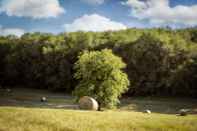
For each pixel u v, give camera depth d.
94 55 65.12
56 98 93.00
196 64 94.88
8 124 28.50
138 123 30.72
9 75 118.75
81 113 37.22
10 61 118.56
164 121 32.31
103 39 114.94
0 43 125.25
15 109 36.47
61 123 29.17
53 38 119.81
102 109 61.25
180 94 95.69
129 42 103.94
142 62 99.06
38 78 114.75
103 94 63.22
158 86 96.44
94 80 64.25
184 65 95.38
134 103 84.94
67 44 115.06
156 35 104.94
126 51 102.44
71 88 109.06
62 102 84.00
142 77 98.25
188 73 94.19
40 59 114.88
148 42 100.94
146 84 97.75
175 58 98.50
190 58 97.94
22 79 118.56
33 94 101.69
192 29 126.25
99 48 110.06
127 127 28.83
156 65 98.19
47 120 30.14
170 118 35.53
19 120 30.08
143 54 99.69
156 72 98.00
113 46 107.44
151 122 31.44
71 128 27.62
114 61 64.56
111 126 29.05
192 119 34.56
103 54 65.12
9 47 123.81
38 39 121.38
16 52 118.69
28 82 117.06
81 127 28.12
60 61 110.38
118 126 29.17
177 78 94.31
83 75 64.88
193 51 99.56
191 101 88.94
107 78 64.25
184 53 98.69
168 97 94.88
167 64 97.75
